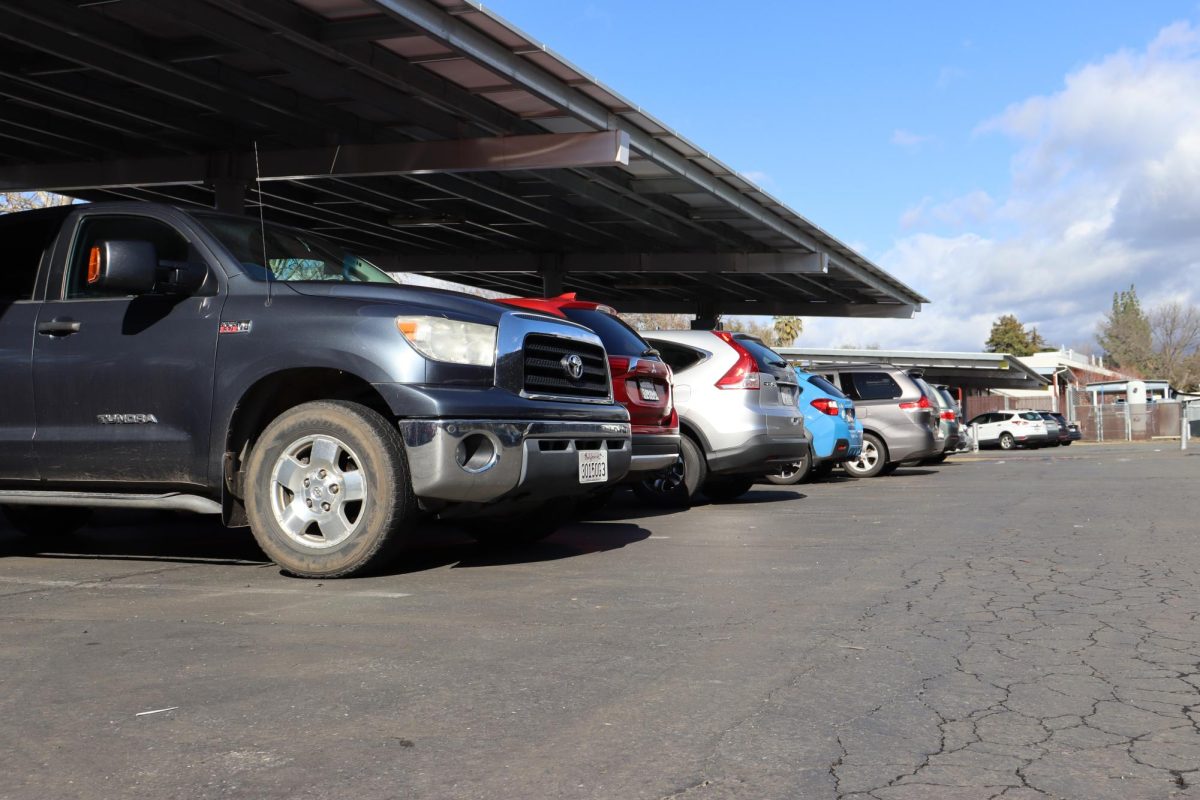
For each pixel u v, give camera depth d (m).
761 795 2.42
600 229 27.00
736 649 3.79
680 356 9.91
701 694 3.22
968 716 3.01
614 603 4.68
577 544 6.90
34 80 14.95
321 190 22.03
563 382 5.95
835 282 36.03
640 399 8.15
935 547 6.74
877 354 48.50
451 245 29.84
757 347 10.20
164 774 2.58
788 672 3.48
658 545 6.84
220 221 6.08
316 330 5.44
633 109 16.81
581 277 35.50
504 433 5.42
